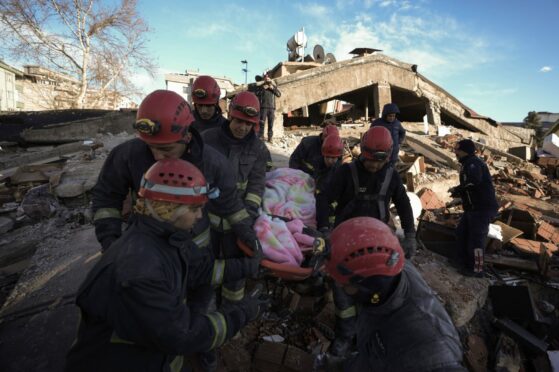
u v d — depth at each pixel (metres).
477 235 4.15
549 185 10.75
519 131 19.88
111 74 21.44
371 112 17.73
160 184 1.26
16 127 10.91
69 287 3.17
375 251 1.25
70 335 2.60
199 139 1.90
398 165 8.14
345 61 13.12
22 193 6.14
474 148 4.21
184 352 1.28
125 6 19.88
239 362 2.70
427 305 1.30
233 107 2.40
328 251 1.38
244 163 2.53
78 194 5.38
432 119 15.59
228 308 1.54
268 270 2.53
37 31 18.61
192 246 1.67
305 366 2.60
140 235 1.31
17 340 2.54
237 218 2.12
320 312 3.26
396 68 14.43
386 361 1.26
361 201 2.73
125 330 1.21
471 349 3.35
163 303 1.21
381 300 1.30
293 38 15.75
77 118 11.85
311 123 18.14
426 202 6.64
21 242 4.49
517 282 4.48
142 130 1.70
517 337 3.52
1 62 22.67
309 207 3.11
